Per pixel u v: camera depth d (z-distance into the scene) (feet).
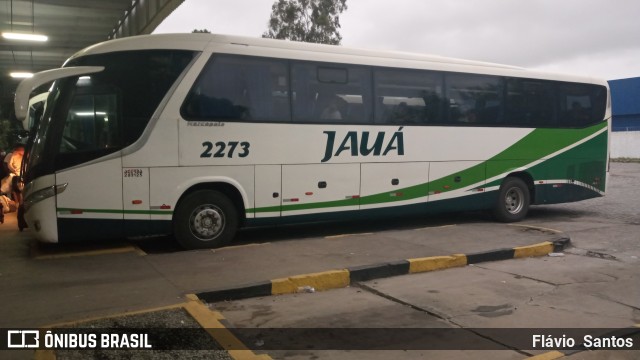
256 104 26.99
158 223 25.13
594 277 22.74
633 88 137.18
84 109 24.14
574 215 42.16
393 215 31.58
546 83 37.58
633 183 68.28
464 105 34.09
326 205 29.09
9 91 106.52
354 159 29.89
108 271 21.13
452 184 33.65
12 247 26.03
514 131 36.11
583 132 39.29
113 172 24.25
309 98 28.48
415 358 14.10
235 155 26.50
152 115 24.85
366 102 30.27
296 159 28.09
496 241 28.14
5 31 69.05
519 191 36.94
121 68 24.70
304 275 20.51
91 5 59.93
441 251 25.41
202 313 16.16
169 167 25.13
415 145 32.07
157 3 50.98
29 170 24.11
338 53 29.50
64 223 23.68
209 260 23.18
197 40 25.91
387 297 19.61
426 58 32.73
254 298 19.21
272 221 27.68
